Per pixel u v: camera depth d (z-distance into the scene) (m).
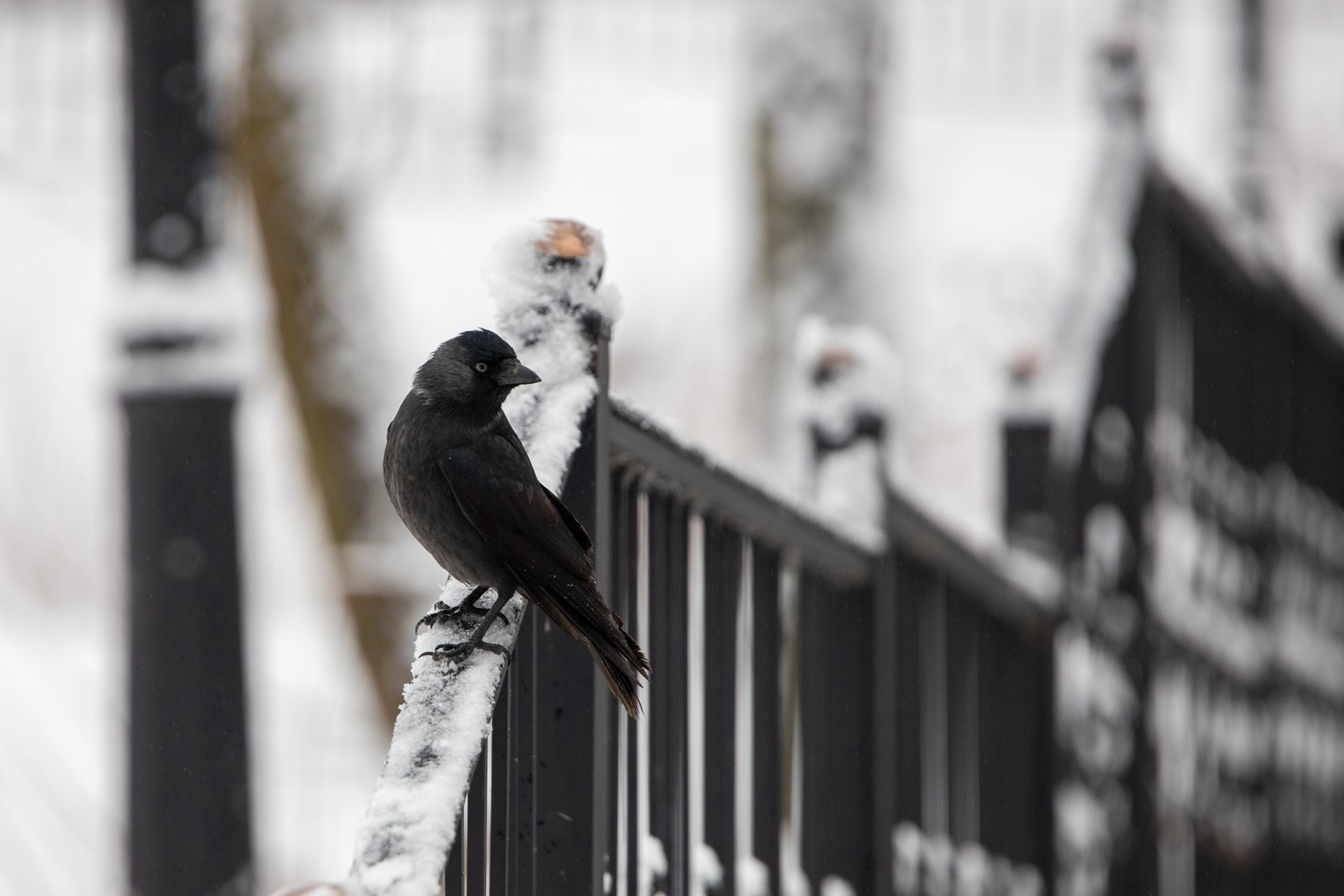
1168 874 10.67
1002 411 9.79
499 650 4.29
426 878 3.48
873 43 18.84
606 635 4.52
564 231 5.02
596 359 4.96
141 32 9.62
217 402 9.34
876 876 7.36
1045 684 9.41
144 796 9.19
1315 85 35.31
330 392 15.62
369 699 15.27
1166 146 11.16
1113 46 10.12
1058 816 9.35
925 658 8.41
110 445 21.47
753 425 18.67
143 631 9.27
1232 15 16.19
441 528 4.76
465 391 4.72
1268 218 14.94
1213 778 11.29
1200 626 11.07
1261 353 12.38
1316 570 13.48
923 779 8.12
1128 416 10.07
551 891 4.69
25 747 16.62
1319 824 13.25
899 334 22.03
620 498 5.25
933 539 8.16
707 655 5.96
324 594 20.47
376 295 15.91
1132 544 10.12
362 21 16.42
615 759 5.11
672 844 5.54
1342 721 13.70
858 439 7.60
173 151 9.56
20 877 14.41
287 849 14.35
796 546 6.55
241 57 15.76
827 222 18.56
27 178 18.30
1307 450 13.41
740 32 20.06
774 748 6.51
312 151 15.74
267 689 17.34
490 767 4.55
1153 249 10.20
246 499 9.52
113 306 9.47
